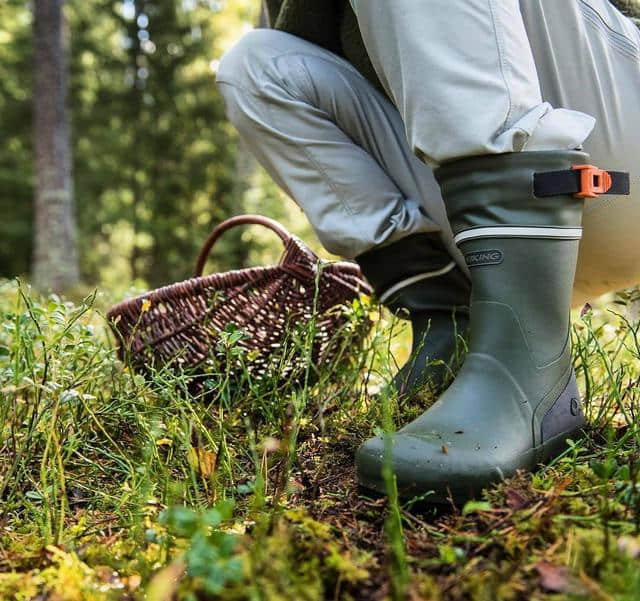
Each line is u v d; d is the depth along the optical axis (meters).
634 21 1.34
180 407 1.19
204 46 15.68
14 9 15.05
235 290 1.53
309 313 1.55
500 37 1.05
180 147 16.23
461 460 0.93
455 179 1.09
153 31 15.86
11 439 1.26
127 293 2.19
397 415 1.31
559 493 0.84
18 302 1.35
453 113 1.04
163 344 1.52
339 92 1.46
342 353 1.61
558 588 0.68
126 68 16.09
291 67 1.46
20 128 15.35
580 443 1.12
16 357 1.25
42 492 0.99
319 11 1.49
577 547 0.73
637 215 1.29
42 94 10.02
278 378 1.39
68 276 10.02
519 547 0.76
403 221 1.43
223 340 1.34
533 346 1.06
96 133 16.02
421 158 1.13
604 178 1.09
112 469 1.17
